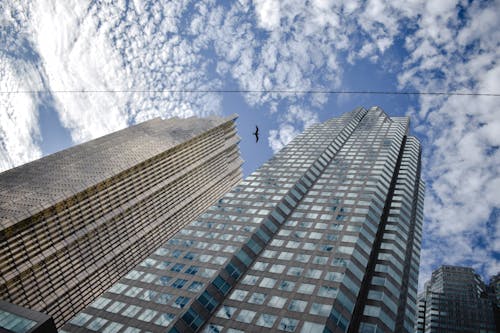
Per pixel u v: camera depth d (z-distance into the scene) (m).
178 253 69.50
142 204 152.00
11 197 123.06
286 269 60.75
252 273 61.78
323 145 116.12
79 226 124.88
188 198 179.25
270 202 81.56
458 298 134.62
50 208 116.25
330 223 72.94
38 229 112.56
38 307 107.81
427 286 162.00
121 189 144.25
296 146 119.75
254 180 95.81
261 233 71.19
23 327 40.56
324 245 65.56
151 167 160.12
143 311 55.50
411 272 76.00
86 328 54.06
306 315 49.44
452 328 124.19
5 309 43.12
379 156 108.44
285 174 96.25
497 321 126.69
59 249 115.69
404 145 132.50
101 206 134.62
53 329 42.16
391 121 153.38
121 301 58.88
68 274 118.19
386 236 76.94
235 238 69.81
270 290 56.31
